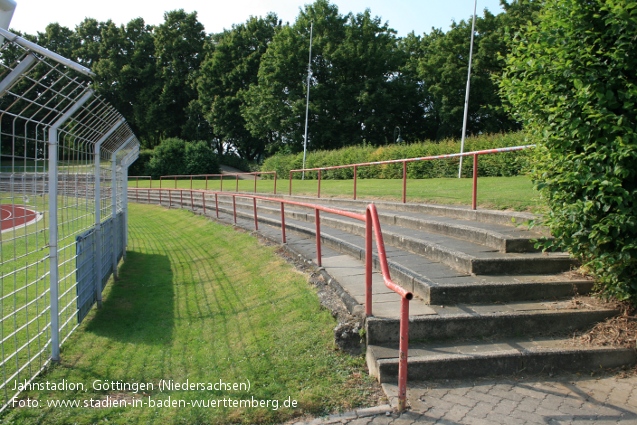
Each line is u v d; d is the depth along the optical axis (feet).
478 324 14.28
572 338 14.12
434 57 135.03
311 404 11.87
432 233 25.00
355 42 143.33
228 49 171.12
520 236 19.29
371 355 13.33
